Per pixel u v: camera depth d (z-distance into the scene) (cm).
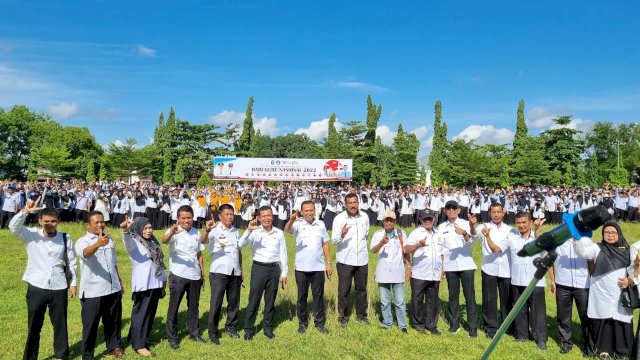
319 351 584
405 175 4494
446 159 4644
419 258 665
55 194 1775
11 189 1656
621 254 551
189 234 604
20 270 998
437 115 4922
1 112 5334
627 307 539
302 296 662
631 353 547
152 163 4938
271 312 646
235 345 605
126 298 816
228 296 645
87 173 4859
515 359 572
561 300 606
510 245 637
